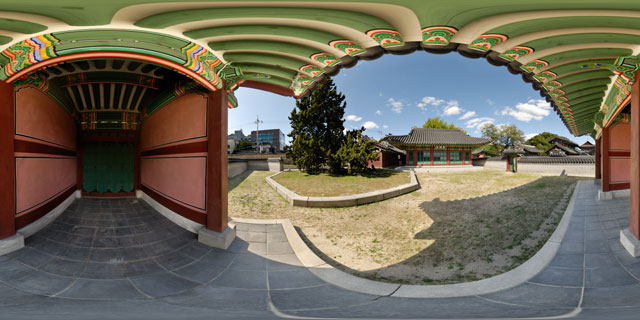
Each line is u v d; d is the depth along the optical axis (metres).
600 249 5.09
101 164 8.43
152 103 7.81
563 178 15.01
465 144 25.34
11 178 4.67
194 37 3.68
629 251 4.82
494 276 4.38
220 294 3.69
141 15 2.96
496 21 2.90
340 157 16.03
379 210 9.91
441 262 5.52
